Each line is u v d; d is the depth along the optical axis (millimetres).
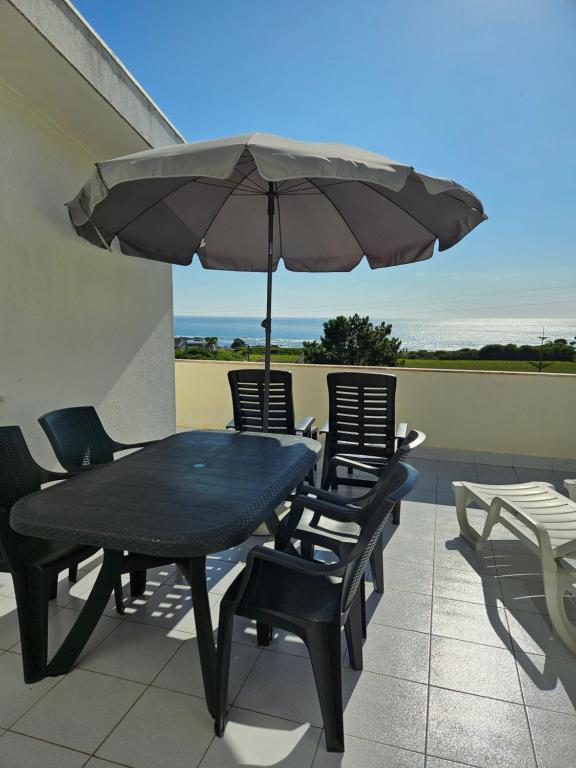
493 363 14023
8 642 2037
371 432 3703
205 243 3912
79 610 2285
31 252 3137
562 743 1590
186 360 6215
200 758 1504
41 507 1758
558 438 4906
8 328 2963
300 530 2289
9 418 2994
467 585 2586
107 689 1781
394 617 2285
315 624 1544
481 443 5145
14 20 2254
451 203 2574
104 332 4000
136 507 1767
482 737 1606
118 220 3004
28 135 3076
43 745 1539
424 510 3682
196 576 1759
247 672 1885
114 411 4195
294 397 5762
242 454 2588
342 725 1526
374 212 3125
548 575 2119
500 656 2020
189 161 1883
